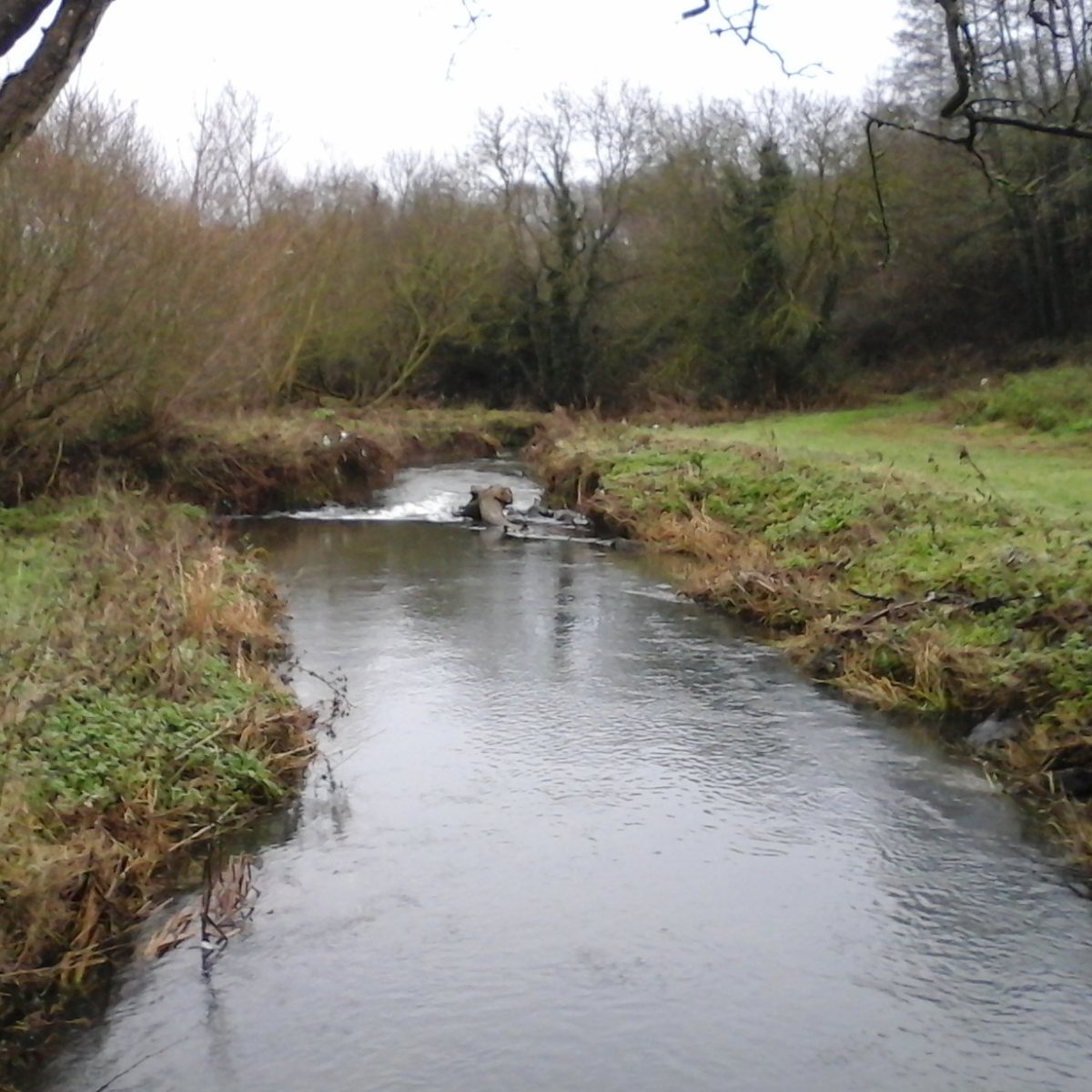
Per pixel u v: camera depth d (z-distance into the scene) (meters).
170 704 8.31
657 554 17.27
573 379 42.94
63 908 5.96
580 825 7.44
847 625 11.12
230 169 28.98
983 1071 5.00
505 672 10.86
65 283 16.97
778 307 38.69
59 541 13.34
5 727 7.01
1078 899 6.51
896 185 34.75
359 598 14.21
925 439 25.41
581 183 44.12
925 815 7.62
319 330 33.16
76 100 18.02
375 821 7.52
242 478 22.03
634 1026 5.30
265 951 5.96
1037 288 37.56
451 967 5.79
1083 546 11.48
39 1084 4.96
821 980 5.68
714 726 9.34
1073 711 8.38
